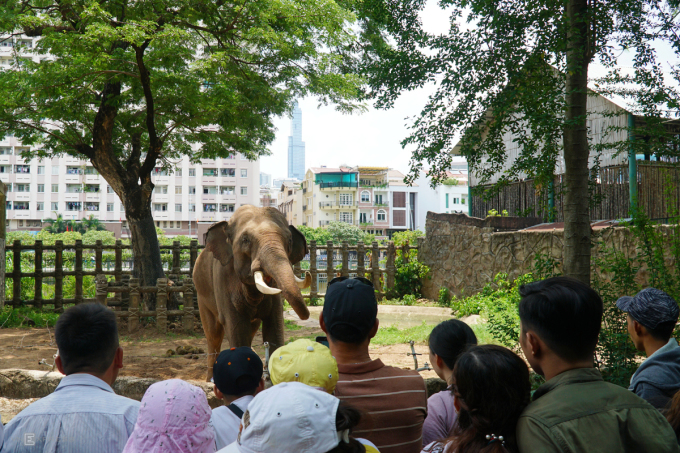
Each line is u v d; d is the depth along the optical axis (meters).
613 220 13.37
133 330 12.23
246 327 6.05
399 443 2.59
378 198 79.12
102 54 11.19
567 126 5.99
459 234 16.84
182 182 75.75
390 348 9.91
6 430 2.32
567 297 1.98
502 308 9.05
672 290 6.45
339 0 13.00
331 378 2.36
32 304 15.35
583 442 1.74
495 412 1.89
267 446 1.62
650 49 6.54
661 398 2.85
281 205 104.25
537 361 2.08
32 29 13.05
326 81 12.80
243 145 15.23
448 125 7.07
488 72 6.88
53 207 73.94
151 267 13.95
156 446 1.92
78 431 2.29
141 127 14.70
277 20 12.17
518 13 6.68
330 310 2.78
